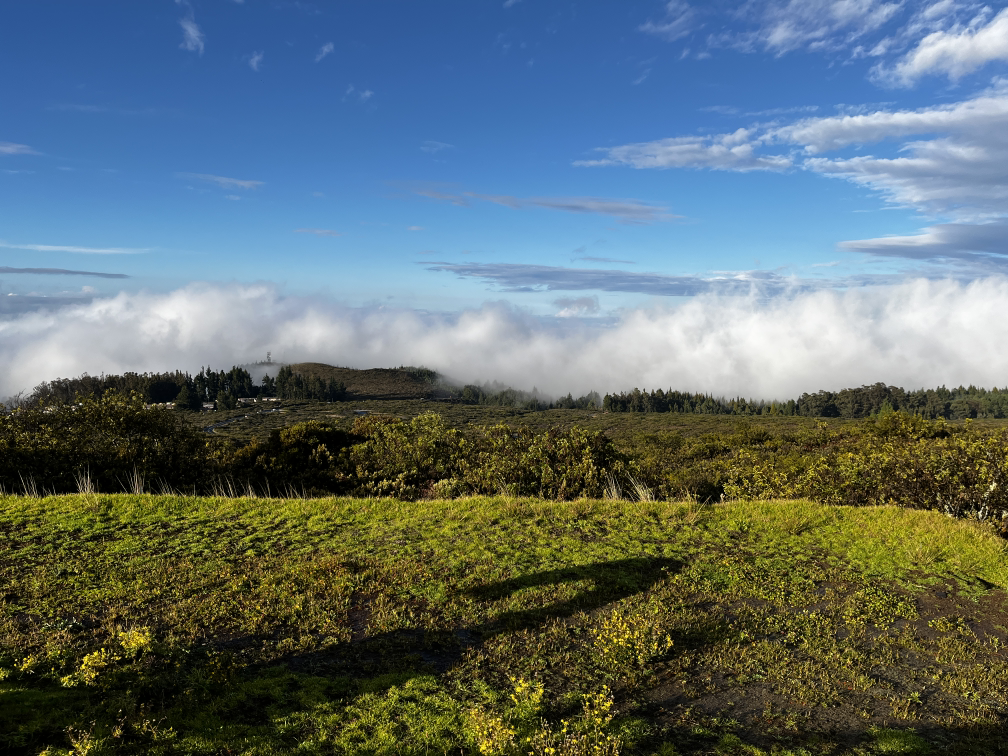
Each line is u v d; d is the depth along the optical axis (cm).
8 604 689
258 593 748
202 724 488
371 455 1772
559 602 759
